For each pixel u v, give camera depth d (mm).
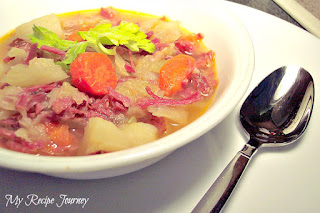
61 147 180
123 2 304
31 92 192
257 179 183
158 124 195
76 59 194
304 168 190
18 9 277
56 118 185
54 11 294
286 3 420
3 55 245
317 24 395
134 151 141
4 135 176
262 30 287
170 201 171
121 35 220
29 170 135
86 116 190
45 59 197
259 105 223
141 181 179
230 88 179
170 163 188
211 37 258
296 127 210
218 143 203
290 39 279
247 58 204
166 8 293
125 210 167
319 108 222
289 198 174
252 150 194
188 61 223
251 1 433
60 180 178
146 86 209
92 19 290
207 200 165
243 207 169
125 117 195
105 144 161
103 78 198
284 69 235
